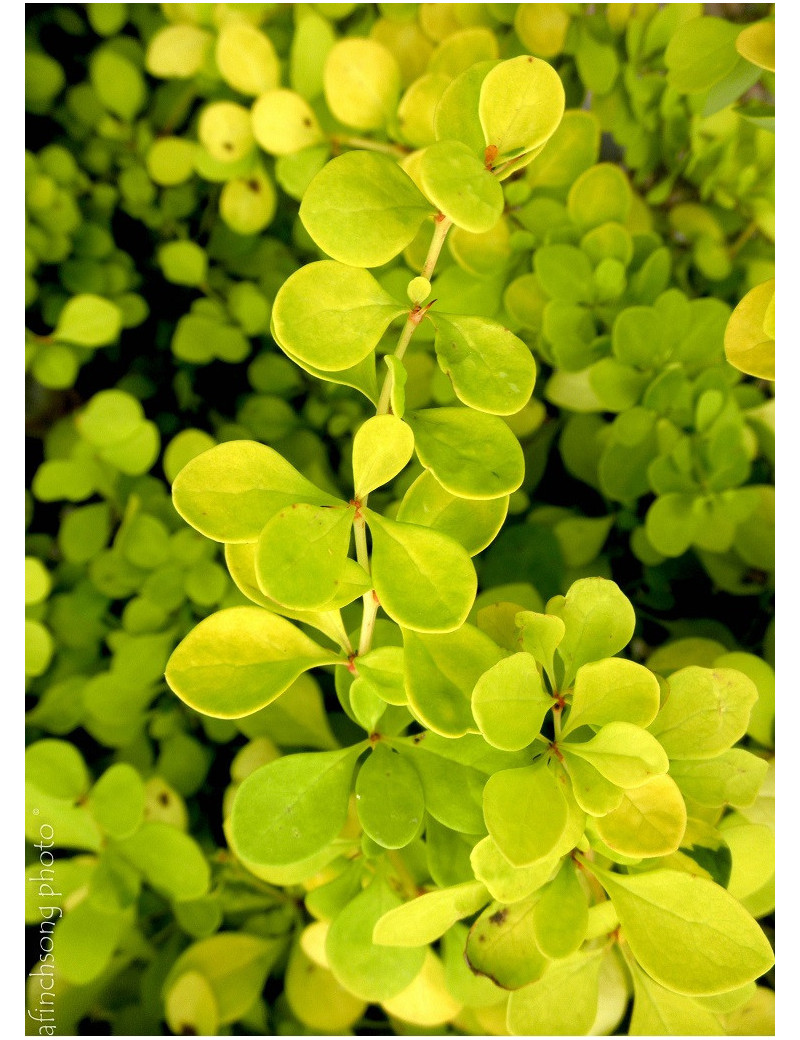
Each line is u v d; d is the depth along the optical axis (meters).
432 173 0.45
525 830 0.48
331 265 0.52
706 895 0.54
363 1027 0.92
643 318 0.86
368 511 0.53
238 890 0.95
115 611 1.10
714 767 0.62
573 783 0.52
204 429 1.17
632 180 1.07
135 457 1.01
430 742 0.61
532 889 0.51
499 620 0.65
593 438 1.02
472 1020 0.82
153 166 1.06
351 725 0.96
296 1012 0.88
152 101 1.15
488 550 0.98
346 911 0.64
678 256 1.06
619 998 0.74
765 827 0.68
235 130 0.95
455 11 0.93
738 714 0.60
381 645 0.69
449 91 0.52
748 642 0.96
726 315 0.90
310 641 0.59
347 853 0.74
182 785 0.98
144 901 0.95
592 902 0.64
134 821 0.86
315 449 1.08
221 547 1.04
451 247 0.88
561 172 0.91
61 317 1.05
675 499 0.89
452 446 0.53
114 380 1.18
